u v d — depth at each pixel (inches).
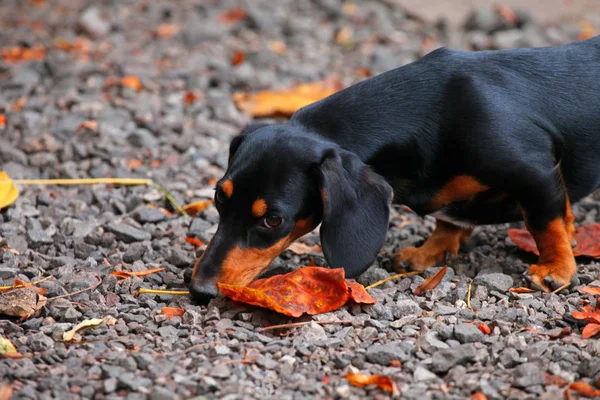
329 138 256.4
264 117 423.2
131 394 208.1
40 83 446.6
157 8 560.7
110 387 209.5
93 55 484.4
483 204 272.7
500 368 222.2
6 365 216.7
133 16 551.8
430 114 260.7
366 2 585.3
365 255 246.4
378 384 211.9
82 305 253.4
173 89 446.6
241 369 220.1
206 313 250.2
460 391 212.1
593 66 280.5
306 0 579.2
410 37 531.8
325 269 249.9
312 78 467.8
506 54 275.6
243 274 248.8
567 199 278.7
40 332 236.1
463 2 589.6
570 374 218.5
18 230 303.4
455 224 287.1
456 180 263.7
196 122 407.2
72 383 212.4
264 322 246.7
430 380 216.4
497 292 264.4
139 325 243.1
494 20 538.0
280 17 551.8
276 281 253.4
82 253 291.6
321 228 244.7
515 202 275.9
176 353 227.9
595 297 262.2
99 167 363.6
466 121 257.1
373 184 248.4
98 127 393.7
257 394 210.2
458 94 260.5
